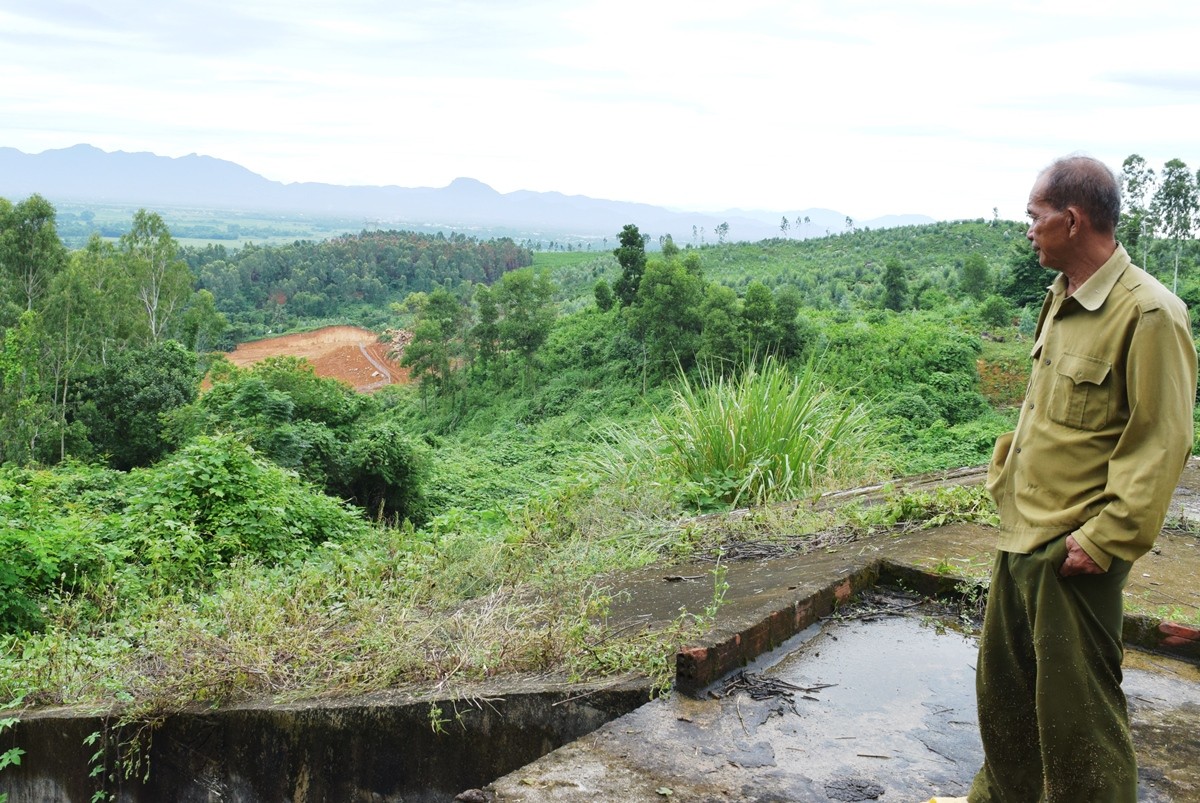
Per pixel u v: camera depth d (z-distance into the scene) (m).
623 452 8.55
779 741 2.83
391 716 3.54
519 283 48.25
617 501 6.95
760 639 3.50
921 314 41.19
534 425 41.41
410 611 4.76
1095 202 2.05
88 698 4.59
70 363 39.00
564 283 99.81
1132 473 1.91
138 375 37.81
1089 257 2.10
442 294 51.16
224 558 8.56
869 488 6.92
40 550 7.14
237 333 94.94
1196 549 4.70
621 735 2.87
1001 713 2.21
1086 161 2.09
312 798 3.74
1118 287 2.04
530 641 3.69
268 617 4.75
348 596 5.07
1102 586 2.00
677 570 4.96
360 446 23.72
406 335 87.69
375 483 23.91
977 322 39.44
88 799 4.31
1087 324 2.07
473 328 49.62
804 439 7.93
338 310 116.81
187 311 57.34
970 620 3.86
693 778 2.61
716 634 3.36
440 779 3.47
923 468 15.86
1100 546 1.92
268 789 3.84
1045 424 2.12
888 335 34.00
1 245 43.47
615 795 2.52
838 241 95.50
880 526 5.15
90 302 41.19
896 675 3.33
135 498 9.66
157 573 7.63
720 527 5.75
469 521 8.82
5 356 36.38
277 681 4.09
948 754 2.75
